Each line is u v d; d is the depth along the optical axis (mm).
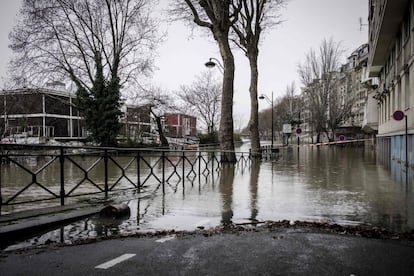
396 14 16719
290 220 5691
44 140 33406
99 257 3828
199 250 4070
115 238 4609
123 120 36031
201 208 6660
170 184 10242
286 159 22609
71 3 26484
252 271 3418
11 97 30156
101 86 27312
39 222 5086
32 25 25812
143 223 5484
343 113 52219
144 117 37531
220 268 3500
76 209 6156
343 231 4926
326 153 30000
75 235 4805
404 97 16422
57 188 9492
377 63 27391
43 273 3375
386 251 4023
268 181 11039
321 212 6293
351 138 56312
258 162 20172
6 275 3326
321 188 9367
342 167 16094
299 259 3756
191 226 5297
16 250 4102
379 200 7469
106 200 7219
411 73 14375
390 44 21844
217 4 18656
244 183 10539
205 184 10305
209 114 50812
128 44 29000
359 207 6723
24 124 30828
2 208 6551
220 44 19203
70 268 3504
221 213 6230
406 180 10852
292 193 8516
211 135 47000
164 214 6129
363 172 13492
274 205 6965
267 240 4473
